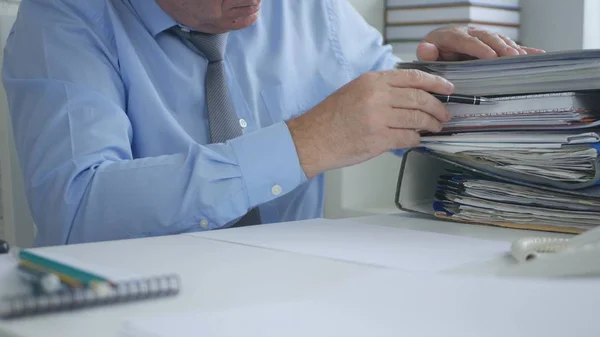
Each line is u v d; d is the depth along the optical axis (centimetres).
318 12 158
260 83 146
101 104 114
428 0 186
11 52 126
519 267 59
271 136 101
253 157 101
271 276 58
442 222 95
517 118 87
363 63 161
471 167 92
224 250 71
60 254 65
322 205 149
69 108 112
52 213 104
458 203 96
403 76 93
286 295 51
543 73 84
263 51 149
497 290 52
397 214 103
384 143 96
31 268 52
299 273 59
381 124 95
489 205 91
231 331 42
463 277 57
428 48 116
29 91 117
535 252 62
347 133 98
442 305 48
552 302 49
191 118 133
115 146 110
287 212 142
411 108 93
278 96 146
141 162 102
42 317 45
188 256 67
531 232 86
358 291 53
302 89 151
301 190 144
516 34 196
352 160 100
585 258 56
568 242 63
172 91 132
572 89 83
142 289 48
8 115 143
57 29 123
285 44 150
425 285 54
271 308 48
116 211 99
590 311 47
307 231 85
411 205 101
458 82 92
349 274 59
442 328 43
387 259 65
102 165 103
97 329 43
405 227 89
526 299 50
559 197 85
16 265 56
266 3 152
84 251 70
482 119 90
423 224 93
